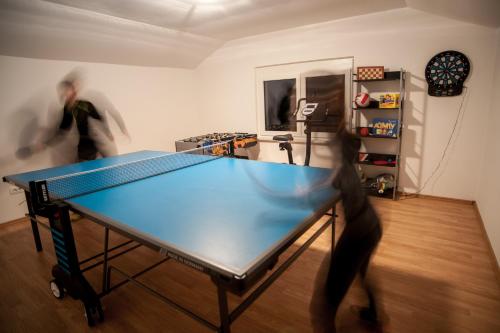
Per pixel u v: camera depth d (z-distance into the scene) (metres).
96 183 2.08
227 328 1.16
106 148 4.36
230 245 1.13
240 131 5.32
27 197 2.68
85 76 4.02
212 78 5.40
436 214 3.22
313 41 4.17
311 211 1.43
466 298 1.93
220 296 1.11
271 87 4.74
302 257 2.51
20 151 3.54
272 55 4.60
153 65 4.82
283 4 3.18
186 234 1.23
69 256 1.84
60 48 3.55
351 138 1.27
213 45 4.93
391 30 3.58
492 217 2.52
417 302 1.91
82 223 3.43
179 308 1.55
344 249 1.29
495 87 2.98
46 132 3.71
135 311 1.97
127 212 1.50
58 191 1.93
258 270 1.02
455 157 3.47
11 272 2.50
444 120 3.46
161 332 1.79
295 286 2.15
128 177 2.21
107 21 3.40
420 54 3.47
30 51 3.40
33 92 3.57
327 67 4.13
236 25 3.93
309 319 1.83
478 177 3.37
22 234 3.24
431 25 3.34
